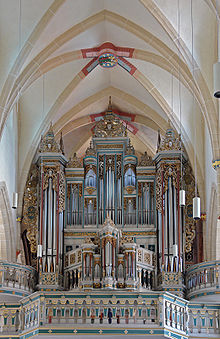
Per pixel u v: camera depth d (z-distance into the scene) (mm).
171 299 27156
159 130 37594
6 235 34938
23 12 31219
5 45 31844
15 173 36281
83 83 37812
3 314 27359
